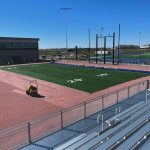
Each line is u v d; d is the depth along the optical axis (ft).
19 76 154.30
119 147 30.12
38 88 112.06
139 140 31.86
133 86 93.86
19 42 275.59
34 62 269.23
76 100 88.48
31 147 38.75
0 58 262.47
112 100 76.95
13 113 73.10
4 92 104.88
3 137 50.39
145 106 50.80
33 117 68.69
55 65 225.76
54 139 41.11
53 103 84.74
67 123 52.80
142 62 233.55
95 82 125.49
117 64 223.71
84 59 294.66
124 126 38.37
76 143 36.14
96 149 30.55
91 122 48.78
